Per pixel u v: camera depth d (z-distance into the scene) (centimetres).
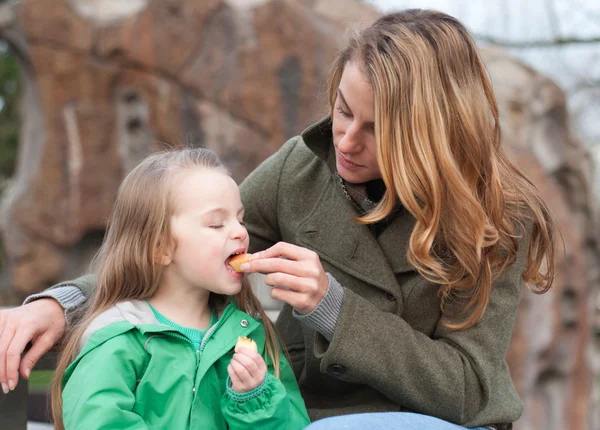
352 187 174
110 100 624
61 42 615
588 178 590
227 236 158
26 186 614
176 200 159
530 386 530
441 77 155
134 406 147
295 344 185
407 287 166
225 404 149
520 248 166
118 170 624
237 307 173
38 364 180
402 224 169
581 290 547
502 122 553
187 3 629
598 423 568
